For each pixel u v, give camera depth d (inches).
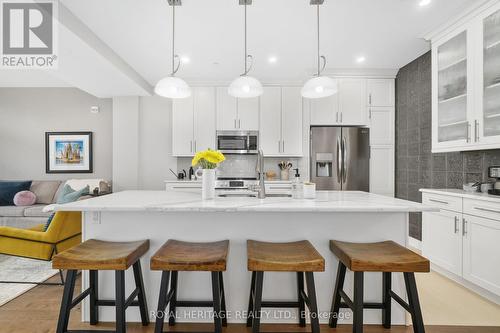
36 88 201.0
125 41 123.3
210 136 182.5
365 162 168.4
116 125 191.6
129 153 191.3
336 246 71.1
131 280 80.6
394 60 152.1
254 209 68.0
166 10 99.6
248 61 149.3
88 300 80.2
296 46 131.6
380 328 78.3
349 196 93.1
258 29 114.2
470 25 100.7
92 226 79.4
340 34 119.6
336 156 168.7
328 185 168.6
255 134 183.2
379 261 60.5
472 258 95.7
